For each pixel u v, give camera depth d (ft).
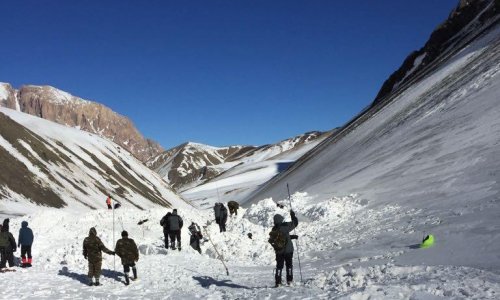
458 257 32.96
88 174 306.35
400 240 44.14
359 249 45.60
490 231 36.78
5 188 195.93
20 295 34.45
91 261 39.68
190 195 554.05
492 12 252.42
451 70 172.14
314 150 289.33
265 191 231.30
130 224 87.71
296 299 27.27
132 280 41.24
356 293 24.53
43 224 83.35
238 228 71.41
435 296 23.00
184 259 55.11
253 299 29.12
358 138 179.52
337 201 76.28
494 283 24.31
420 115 129.80
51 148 301.43
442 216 47.65
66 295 34.91
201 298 32.14
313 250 51.88
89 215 93.40
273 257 54.39
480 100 99.50
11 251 49.70
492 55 136.56
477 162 63.98
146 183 398.42
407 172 78.38
